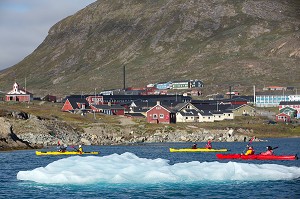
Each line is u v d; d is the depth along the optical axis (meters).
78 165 64.06
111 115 196.88
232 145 132.00
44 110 180.50
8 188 56.28
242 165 64.94
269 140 157.12
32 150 110.50
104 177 58.84
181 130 155.88
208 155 99.44
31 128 132.88
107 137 144.25
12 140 114.94
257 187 55.94
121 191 53.62
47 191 54.03
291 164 80.44
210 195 52.31
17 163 84.50
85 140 133.25
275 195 52.56
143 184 56.88
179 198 51.00
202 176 60.31
